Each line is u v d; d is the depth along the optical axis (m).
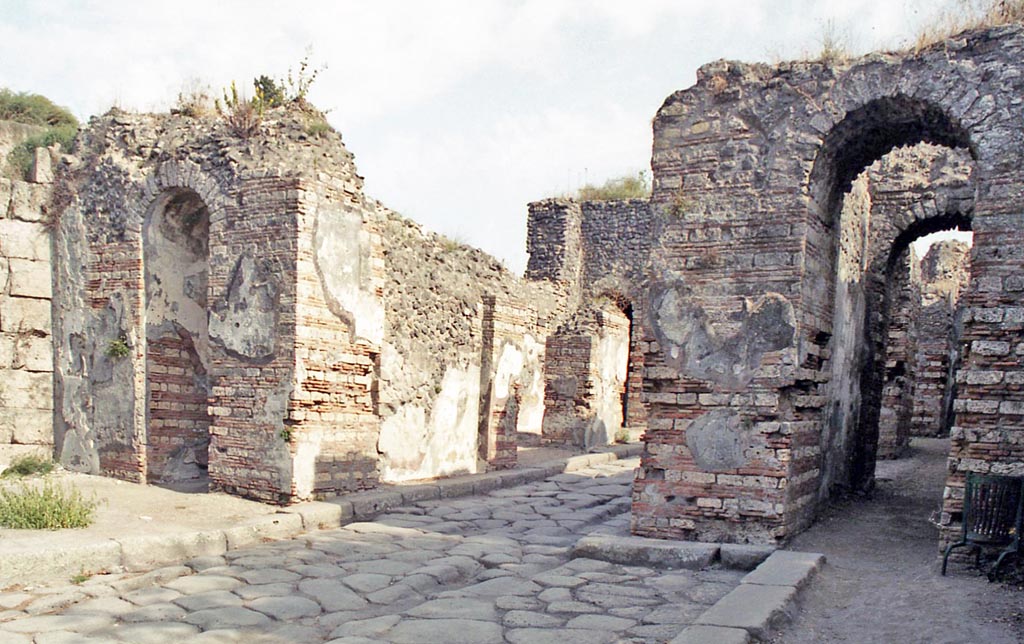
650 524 8.86
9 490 10.37
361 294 11.34
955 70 8.00
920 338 22.86
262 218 10.63
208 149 11.36
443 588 7.59
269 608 6.68
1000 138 7.75
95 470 12.32
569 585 7.38
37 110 21.27
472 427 14.56
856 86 8.44
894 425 17.03
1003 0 8.17
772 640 5.74
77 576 7.42
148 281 11.98
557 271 29.00
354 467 11.20
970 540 7.26
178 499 10.42
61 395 12.84
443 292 13.91
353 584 7.44
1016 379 7.51
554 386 20.02
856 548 8.55
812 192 8.71
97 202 12.49
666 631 6.03
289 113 11.41
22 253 12.95
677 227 9.05
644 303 9.15
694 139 9.08
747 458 8.51
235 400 10.75
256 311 10.62
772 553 7.95
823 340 9.65
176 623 6.29
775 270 8.61
